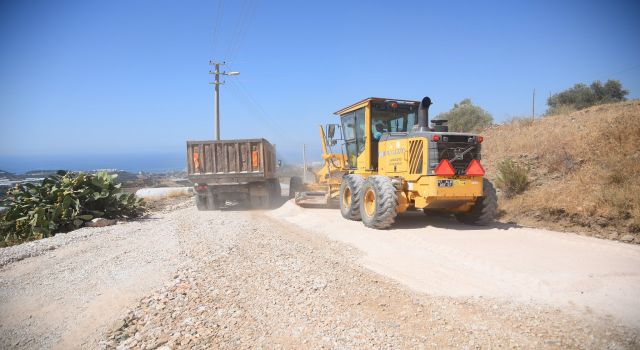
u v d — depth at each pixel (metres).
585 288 4.16
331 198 11.81
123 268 5.50
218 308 3.94
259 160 13.16
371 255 6.08
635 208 6.77
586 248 5.86
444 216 9.38
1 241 8.70
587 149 10.13
